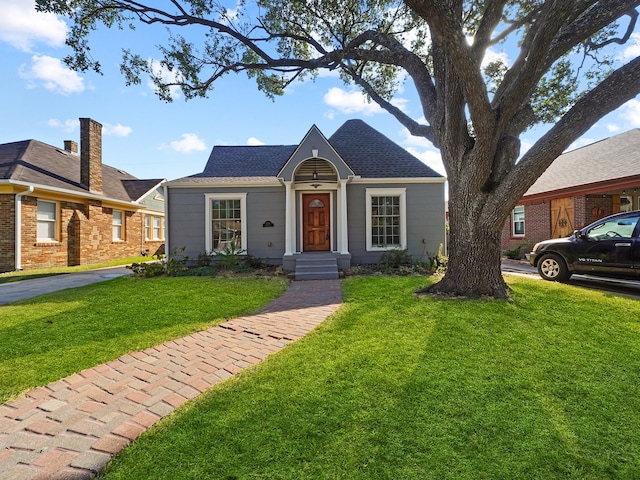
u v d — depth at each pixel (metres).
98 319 4.99
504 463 1.94
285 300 6.36
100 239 15.40
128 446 2.12
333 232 10.89
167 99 8.56
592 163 12.94
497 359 3.33
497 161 5.77
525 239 15.04
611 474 1.86
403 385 2.83
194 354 3.69
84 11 7.03
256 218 10.77
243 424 2.32
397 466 1.92
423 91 6.78
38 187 11.74
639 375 2.98
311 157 9.61
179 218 10.66
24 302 6.08
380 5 8.59
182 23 7.80
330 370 3.14
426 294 5.90
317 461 1.96
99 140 15.34
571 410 2.48
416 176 10.87
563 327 4.19
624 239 6.62
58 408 2.59
